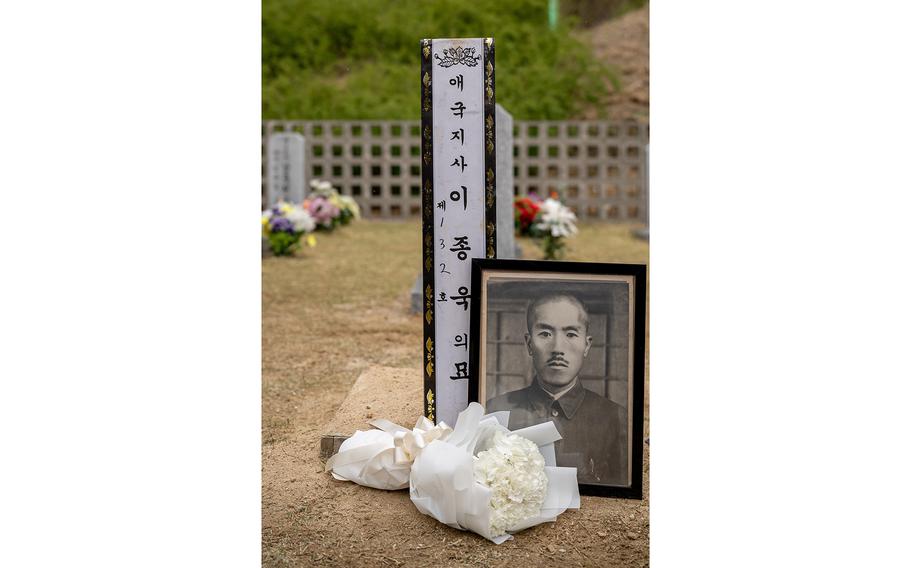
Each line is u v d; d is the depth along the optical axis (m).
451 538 2.65
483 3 11.55
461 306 2.98
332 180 10.72
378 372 3.91
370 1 11.54
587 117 11.51
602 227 9.51
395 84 11.20
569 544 2.63
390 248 7.95
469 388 2.93
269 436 3.39
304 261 7.17
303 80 11.27
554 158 10.69
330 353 4.51
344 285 6.23
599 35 11.84
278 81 11.20
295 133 10.24
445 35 11.52
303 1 11.43
